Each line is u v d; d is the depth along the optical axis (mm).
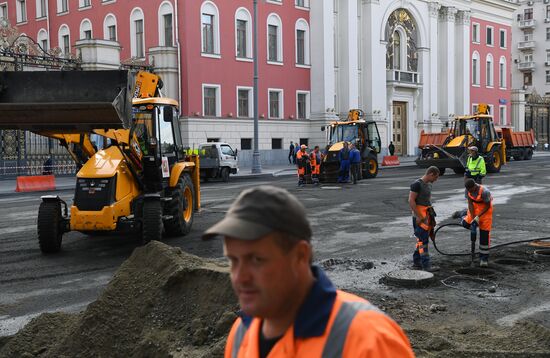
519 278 8234
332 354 1599
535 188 21734
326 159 25719
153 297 5445
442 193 20094
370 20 44562
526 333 5656
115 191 10234
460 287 7781
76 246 11234
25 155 29688
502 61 59500
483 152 29375
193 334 4996
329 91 41469
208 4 35312
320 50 41156
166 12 35281
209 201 18344
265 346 1733
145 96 11797
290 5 40250
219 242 11320
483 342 5445
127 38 37906
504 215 14727
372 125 29250
